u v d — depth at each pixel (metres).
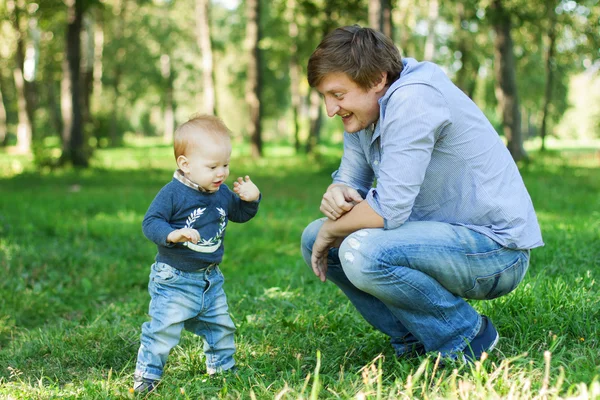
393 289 2.78
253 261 6.56
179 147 2.95
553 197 10.57
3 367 3.62
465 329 2.85
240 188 3.13
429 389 2.57
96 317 4.62
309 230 3.25
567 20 23.61
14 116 49.00
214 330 3.16
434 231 2.80
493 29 20.45
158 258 3.04
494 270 2.85
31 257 6.49
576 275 4.44
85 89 28.09
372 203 2.82
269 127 60.28
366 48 2.74
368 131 3.02
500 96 20.53
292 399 2.49
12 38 30.84
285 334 3.75
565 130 70.19
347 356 3.28
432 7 25.00
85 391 3.01
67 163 19.67
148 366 3.00
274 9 27.84
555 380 2.50
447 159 2.82
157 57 41.84
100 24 34.53
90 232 8.14
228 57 45.34
